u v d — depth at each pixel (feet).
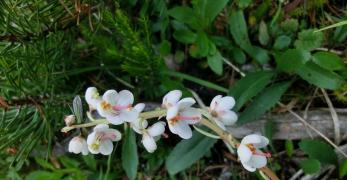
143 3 0.66
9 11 0.53
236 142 0.49
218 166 0.66
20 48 0.58
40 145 0.67
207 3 0.63
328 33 0.63
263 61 0.64
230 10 0.65
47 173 0.68
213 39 0.66
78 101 0.48
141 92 0.67
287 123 0.62
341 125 0.61
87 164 0.67
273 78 0.63
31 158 0.71
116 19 0.59
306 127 0.62
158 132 0.47
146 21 0.60
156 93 0.66
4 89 0.58
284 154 0.64
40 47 0.58
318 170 0.60
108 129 0.47
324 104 0.63
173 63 0.69
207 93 0.67
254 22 0.65
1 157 0.68
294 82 0.64
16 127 0.58
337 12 0.63
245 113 0.60
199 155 0.61
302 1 0.63
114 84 0.68
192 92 0.66
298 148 0.64
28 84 0.62
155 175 0.67
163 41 0.65
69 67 0.65
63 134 0.65
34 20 0.58
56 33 0.58
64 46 0.62
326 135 0.62
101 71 0.67
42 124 0.59
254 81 0.61
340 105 0.63
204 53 0.64
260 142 0.48
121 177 0.68
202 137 0.61
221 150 0.67
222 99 0.48
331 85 0.59
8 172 0.69
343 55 0.62
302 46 0.61
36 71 0.58
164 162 0.66
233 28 0.64
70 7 0.57
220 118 0.48
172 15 0.64
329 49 0.63
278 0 0.65
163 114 0.48
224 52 0.67
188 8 0.64
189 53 0.68
